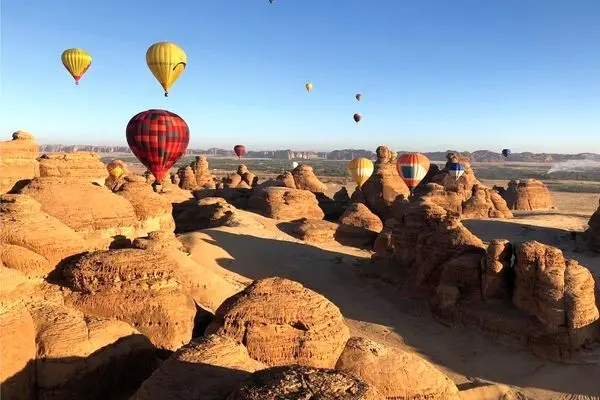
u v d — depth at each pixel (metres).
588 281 22.44
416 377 14.70
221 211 45.94
